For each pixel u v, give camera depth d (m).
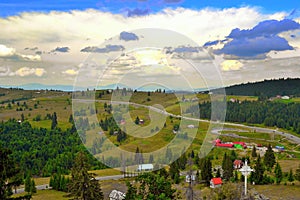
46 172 62.31
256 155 67.38
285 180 44.84
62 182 50.25
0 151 14.03
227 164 42.94
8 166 14.16
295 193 37.69
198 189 32.09
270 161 54.16
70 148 63.38
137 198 8.44
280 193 37.62
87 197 22.02
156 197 8.48
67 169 59.88
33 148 70.50
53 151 66.31
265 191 38.41
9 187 14.15
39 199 44.88
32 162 66.00
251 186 39.16
